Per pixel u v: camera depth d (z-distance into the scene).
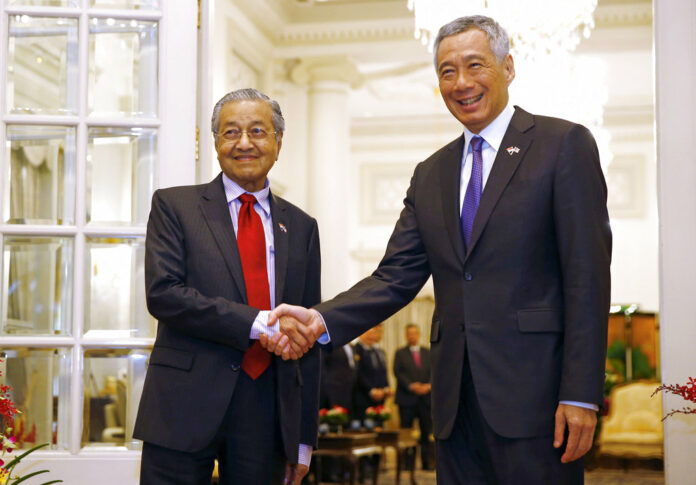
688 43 3.22
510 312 2.32
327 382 8.44
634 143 13.46
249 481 2.53
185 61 3.31
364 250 13.84
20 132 3.29
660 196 3.20
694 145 3.18
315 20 9.31
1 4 3.30
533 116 2.49
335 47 9.41
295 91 9.88
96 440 3.16
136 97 3.34
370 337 9.43
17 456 3.04
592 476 9.93
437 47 2.50
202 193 2.67
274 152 2.69
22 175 3.28
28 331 3.21
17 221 3.26
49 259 3.25
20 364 3.19
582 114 7.71
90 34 3.34
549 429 2.27
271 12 8.88
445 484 2.41
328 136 9.81
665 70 3.23
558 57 7.25
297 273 2.68
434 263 2.49
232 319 2.43
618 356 11.71
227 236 2.60
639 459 10.81
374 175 13.99
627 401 10.48
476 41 2.44
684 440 3.08
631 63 11.35
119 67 3.34
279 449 2.59
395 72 11.28
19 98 3.33
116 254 3.26
